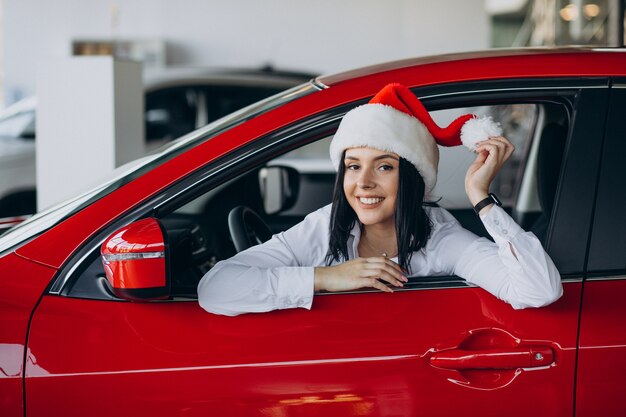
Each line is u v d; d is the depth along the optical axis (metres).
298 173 3.49
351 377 1.91
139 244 1.85
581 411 1.93
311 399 1.91
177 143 2.28
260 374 1.91
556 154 2.44
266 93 7.07
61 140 4.86
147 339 1.94
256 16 12.05
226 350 1.93
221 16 12.07
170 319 1.96
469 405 1.92
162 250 1.86
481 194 1.94
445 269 2.08
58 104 4.84
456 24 11.85
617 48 2.22
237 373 1.91
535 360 1.92
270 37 12.07
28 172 6.23
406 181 2.02
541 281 1.89
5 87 12.15
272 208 3.45
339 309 1.97
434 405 1.92
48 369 1.91
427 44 11.92
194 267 2.65
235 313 1.96
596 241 1.99
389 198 2.03
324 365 1.91
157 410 1.91
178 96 6.98
